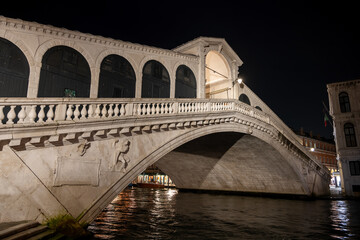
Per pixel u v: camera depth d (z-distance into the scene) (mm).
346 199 22625
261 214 13977
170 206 17016
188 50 20062
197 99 12773
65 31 11922
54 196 7391
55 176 7504
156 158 10328
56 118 7777
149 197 24031
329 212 14867
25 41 10758
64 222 7070
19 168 6879
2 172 6625
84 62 12633
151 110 10508
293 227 10695
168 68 16766
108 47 13648
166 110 11172
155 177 52469
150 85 15469
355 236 9281
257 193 25891
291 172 21812
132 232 9156
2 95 9898
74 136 7902
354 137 25562
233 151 21047
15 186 6750
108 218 11930
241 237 8961
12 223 6371
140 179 55531
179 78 17516
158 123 10367
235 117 14953
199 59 19078
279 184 23906
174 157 23938
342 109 26453
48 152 7516
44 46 11250
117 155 8953
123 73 14180
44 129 7273
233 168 24516
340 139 26000
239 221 11875
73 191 7812
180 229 9945
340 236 9273
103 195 8391
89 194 8148
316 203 19578
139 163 9625
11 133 6746
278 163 21312
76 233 7074
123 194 28062
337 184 44719
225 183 27516
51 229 6820
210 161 24172
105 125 8633
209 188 29438
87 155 8289
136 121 9539
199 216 13117
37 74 10859
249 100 23797
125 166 9219
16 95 10266
